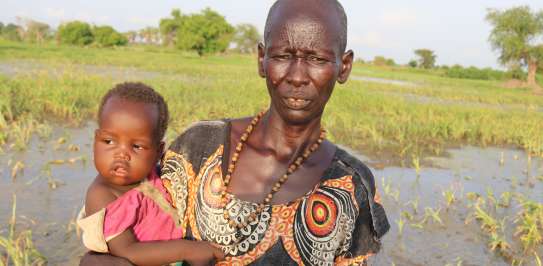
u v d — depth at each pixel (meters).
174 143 1.71
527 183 7.60
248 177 1.54
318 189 1.53
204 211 1.54
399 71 69.19
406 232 5.25
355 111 14.02
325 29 1.45
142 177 1.70
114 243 1.62
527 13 44.59
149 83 15.95
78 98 11.21
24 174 5.97
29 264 3.97
